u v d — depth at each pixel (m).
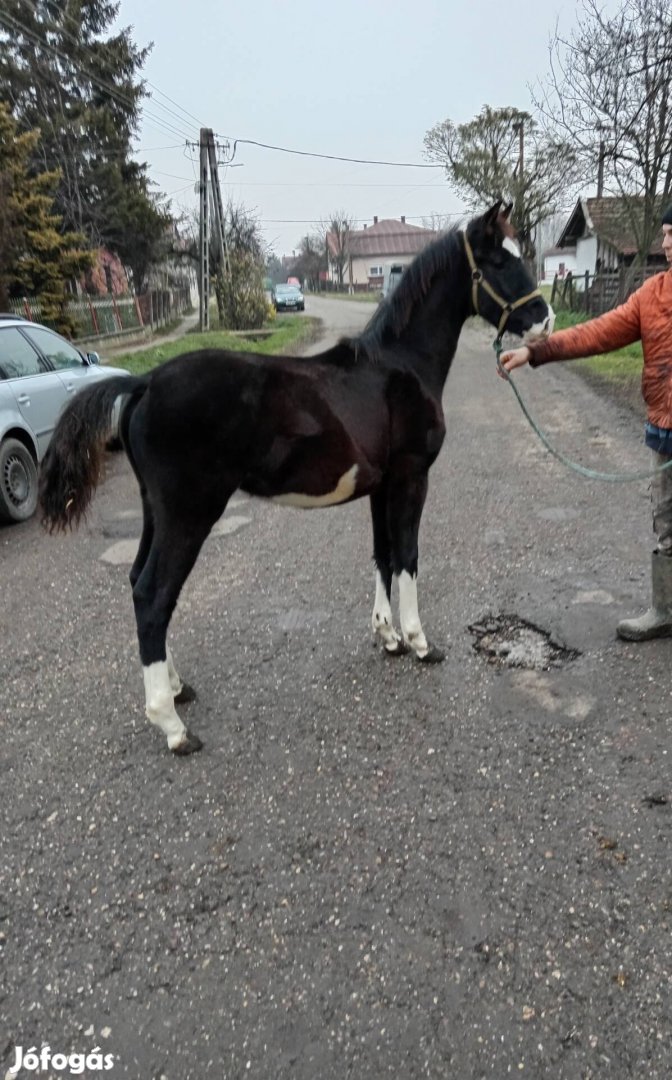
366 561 4.97
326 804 2.73
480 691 3.38
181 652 3.87
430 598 4.31
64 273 18.48
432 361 3.53
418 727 3.15
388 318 3.46
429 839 2.53
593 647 3.68
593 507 5.74
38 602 4.62
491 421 9.14
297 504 3.34
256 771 2.94
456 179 30.91
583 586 4.36
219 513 3.05
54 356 7.04
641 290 3.39
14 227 17.36
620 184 15.39
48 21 27.20
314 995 2.00
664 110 13.63
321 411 3.08
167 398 2.86
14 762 3.06
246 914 2.27
